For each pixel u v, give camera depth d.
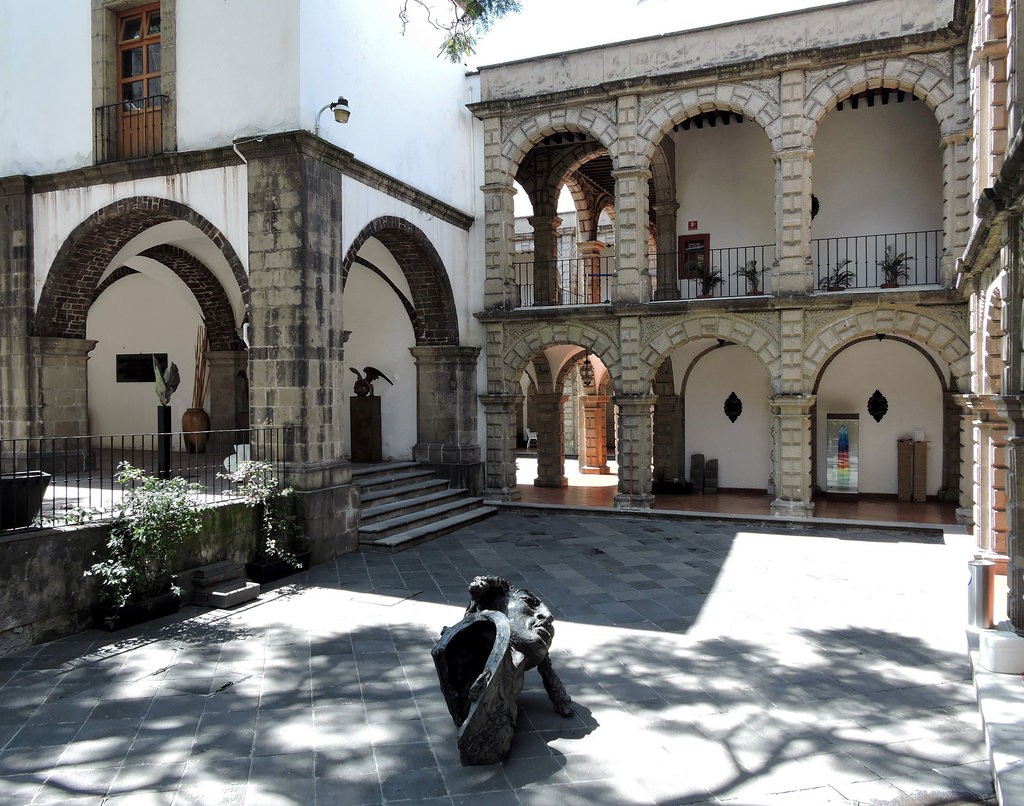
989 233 8.09
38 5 12.77
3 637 7.24
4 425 12.92
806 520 13.80
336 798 4.76
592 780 4.96
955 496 16.17
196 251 15.86
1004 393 7.20
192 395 18.41
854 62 13.52
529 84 15.98
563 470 19.02
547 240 18.38
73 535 7.90
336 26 11.80
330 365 11.46
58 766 5.16
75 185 12.45
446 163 15.62
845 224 16.25
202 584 8.98
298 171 10.79
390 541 11.90
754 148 17.05
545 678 5.99
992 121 8.30
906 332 13.47
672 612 8.66
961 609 8.75
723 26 14.40
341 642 7.66
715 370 18.08
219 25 11.39
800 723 5.80
